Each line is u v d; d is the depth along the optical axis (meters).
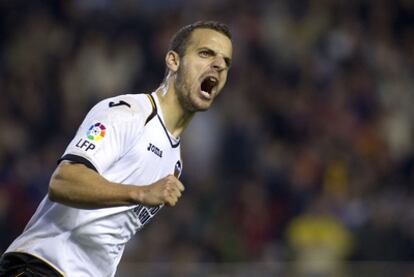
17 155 39.91
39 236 14.93
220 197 37.19
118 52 44.62
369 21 48.06
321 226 36.00
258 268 28.34
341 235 35.81
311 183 39.31
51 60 44.81
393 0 48.88
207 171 39.78
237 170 40.09
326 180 39.50
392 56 46.91
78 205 13.45
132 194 13.13
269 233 36.72
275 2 47.28
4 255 15.12
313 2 47.56
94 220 14.86
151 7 46.66
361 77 45.06
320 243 35.69
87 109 42.62
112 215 14.96
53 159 39.34
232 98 42.56
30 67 44.47
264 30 46.19
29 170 38.53
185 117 15.38
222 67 15.26
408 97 45.44
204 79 15.16
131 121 14.48
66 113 42.22
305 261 34.97
